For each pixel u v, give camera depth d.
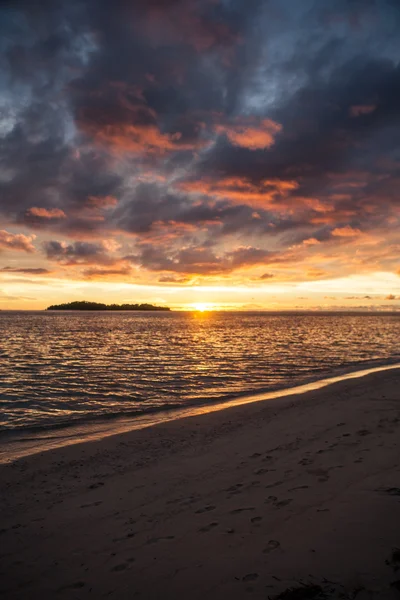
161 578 4.04
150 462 8.38
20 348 37.53
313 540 4.37
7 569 4.51
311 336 55.44
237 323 113.00
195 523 5.23
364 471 6.40
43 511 6.16
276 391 17.14
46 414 13.85
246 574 3.90
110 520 5.65
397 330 74.75
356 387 16.23
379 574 3.59
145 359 28.91
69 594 3.95
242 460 8.00
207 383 19.58
